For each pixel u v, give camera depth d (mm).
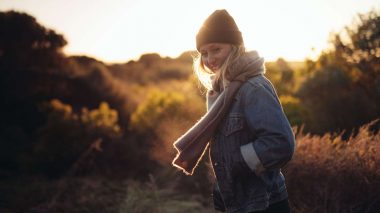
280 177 1929
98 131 8859
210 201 5191
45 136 8898
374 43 6957
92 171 8102
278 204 1879
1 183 7520
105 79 16891
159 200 5289
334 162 3541
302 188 3652
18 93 13781
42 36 16500
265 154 1710
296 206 3633
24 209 5770
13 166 9297
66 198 6141
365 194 3393
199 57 2135
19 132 10945
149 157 8016
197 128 1920
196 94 9656
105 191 6527
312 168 3607
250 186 1842
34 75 14945
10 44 15555
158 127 8375
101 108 10094
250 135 1831
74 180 7438
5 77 14273
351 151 3537
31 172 8625
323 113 6520
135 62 27219
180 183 6414
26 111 12664
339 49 7457
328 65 7438
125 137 9164
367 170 3389
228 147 1861
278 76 8281
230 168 1854
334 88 6898
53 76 15477
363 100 6559
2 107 12922
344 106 6504
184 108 8555
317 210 3455
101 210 5488
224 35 1901
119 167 8086
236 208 1873
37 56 16234
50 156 8578
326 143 3891
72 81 15594
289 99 6684
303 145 3865
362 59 7055
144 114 9305
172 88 12125
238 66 1879
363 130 3746
